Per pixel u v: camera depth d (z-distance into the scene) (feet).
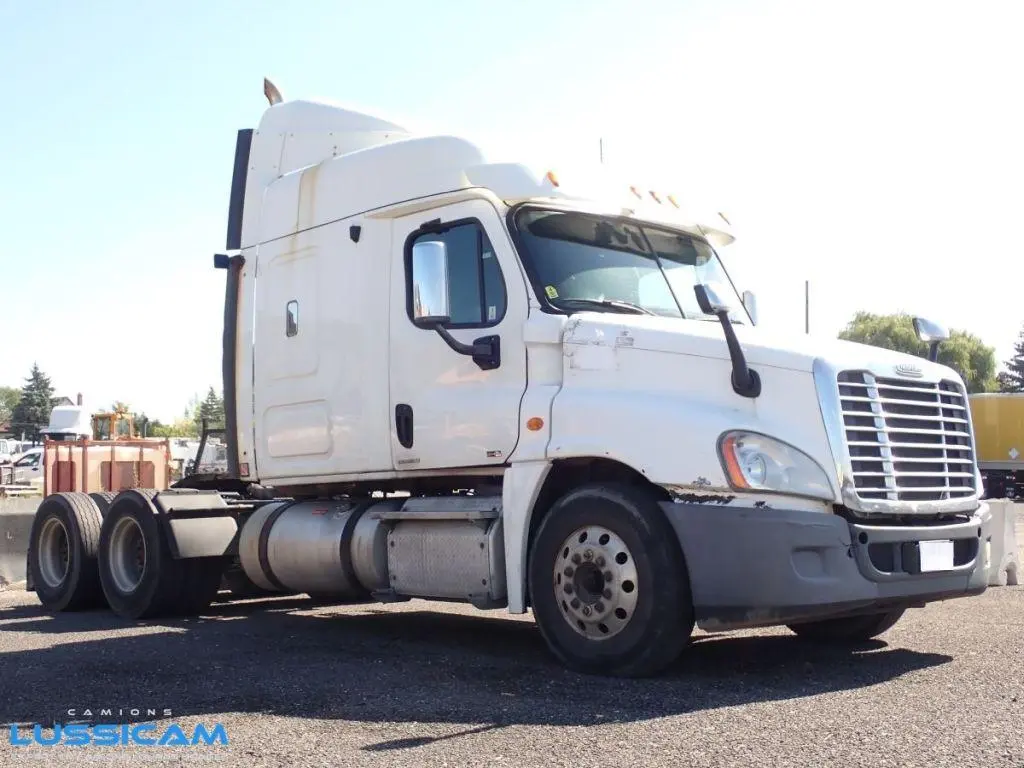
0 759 15.98
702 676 21.15
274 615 32.35
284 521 29.55
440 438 25.07
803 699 18.85
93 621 31.76
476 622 30.22
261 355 29.99
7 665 23.12
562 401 22.72
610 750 15.60
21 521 42.68
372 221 27.22
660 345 22.15
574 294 24.26
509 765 15.01
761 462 20.39
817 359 20.95
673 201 27.35
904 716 17.44
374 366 26.73
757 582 20.07
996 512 35.83
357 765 15.21
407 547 25.67
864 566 20.44
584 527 21.72
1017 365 264.93
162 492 32.63
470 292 24.89
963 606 31.19
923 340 24.77
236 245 31.30
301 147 30.32
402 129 29.96
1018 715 17.44
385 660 23.30
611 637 21.16
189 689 20.39
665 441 21.04
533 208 24.80
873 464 21.07
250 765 15.34
